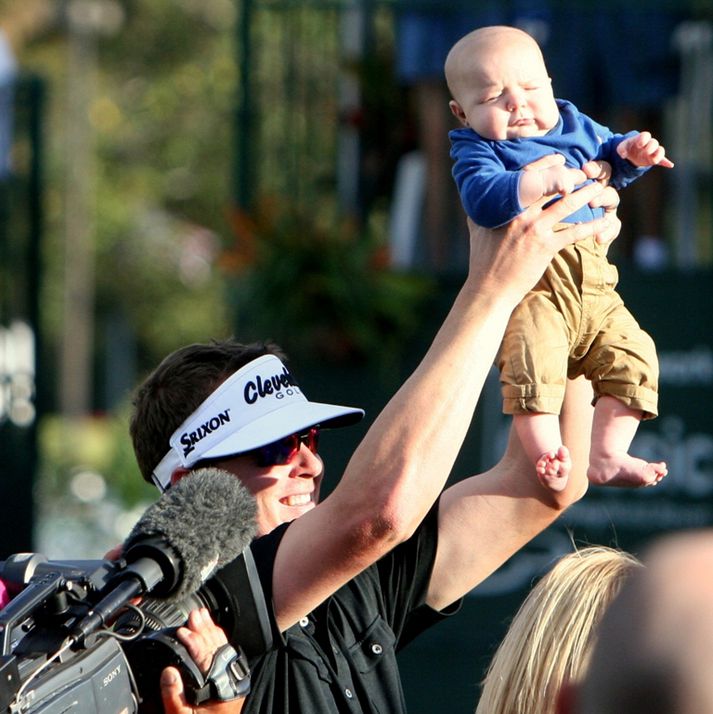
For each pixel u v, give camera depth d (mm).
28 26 113062
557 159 9906
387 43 27250
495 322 9273
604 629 4762
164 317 123312
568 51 23562
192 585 8234
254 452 10836
